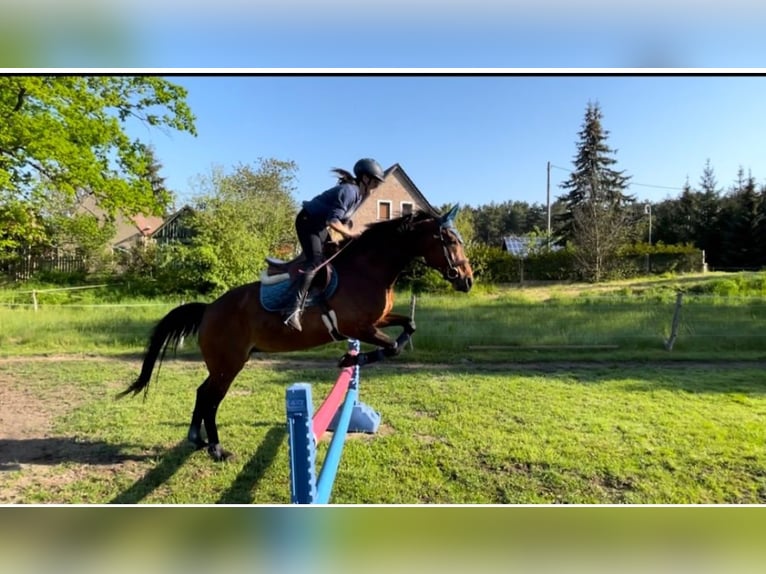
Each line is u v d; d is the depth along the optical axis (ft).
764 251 86.48
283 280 11.47
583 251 70.08
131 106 39.06
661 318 33.58
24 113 35.01
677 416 15.49
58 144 34.27
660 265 71.72
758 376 21.04
